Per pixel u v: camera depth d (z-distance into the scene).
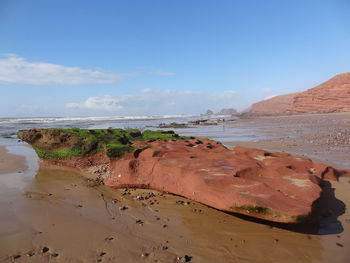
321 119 46.81
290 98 134.75
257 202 4.21
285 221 3.99
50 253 3.72
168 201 5.77
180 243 4.02
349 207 5.21
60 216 5.04
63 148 9.62
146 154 7.41
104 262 3.50
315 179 5.49
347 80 86.94
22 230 4.43
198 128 36.16
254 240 4.08
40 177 8.24
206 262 3.53
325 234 4.21
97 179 7.82
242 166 5.75
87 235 4.27
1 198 6.13
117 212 5.27
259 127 33.69
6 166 9.97
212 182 5.03
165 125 42.22
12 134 25.17
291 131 24.83
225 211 4.68
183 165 6.05
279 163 6.38
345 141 15.17
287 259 3.59
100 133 11.16
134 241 4.08
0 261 3.50
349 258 3.58
